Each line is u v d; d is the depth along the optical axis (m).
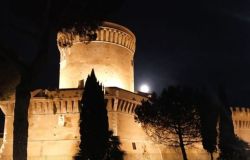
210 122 37.69
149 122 33.12
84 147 27.66
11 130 33.34
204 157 38.72
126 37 39.25
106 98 32.28
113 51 37.50
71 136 32.28
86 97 29.00
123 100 33.12
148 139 35.09
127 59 39.16
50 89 33.66
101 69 36.22
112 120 31.89
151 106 33.03
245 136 48.84
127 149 32.12
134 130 34.12
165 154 35.78
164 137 34.47
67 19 21.77
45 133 32.75
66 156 31.50
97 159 27.09
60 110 33.22
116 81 36.66
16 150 18.58
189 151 37.47
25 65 20.30
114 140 30.92
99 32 36.94
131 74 39.84
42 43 20.44
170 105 32.31
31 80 20.03
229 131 43.41
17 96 19.67
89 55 36.59
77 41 37.03
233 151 42.59
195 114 33.47
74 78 36.19
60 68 39.34
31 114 33.31
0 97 25.84
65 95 33.06
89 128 27.81
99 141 27.52
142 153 33.47
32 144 32.44
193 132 33.31
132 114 34.62
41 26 20.73
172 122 32.31
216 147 39.19
